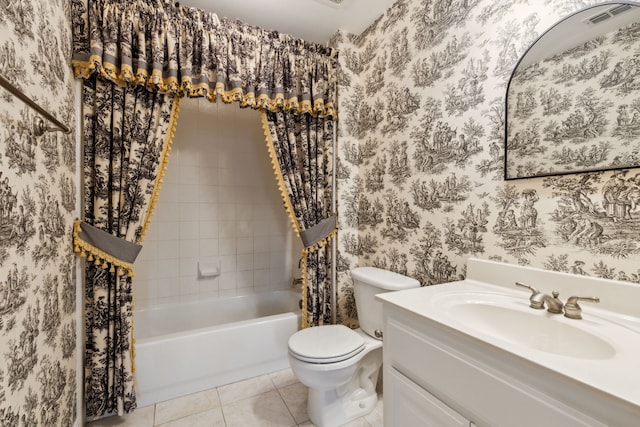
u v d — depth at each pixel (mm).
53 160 1055
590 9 931
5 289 717
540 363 592
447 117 1430
